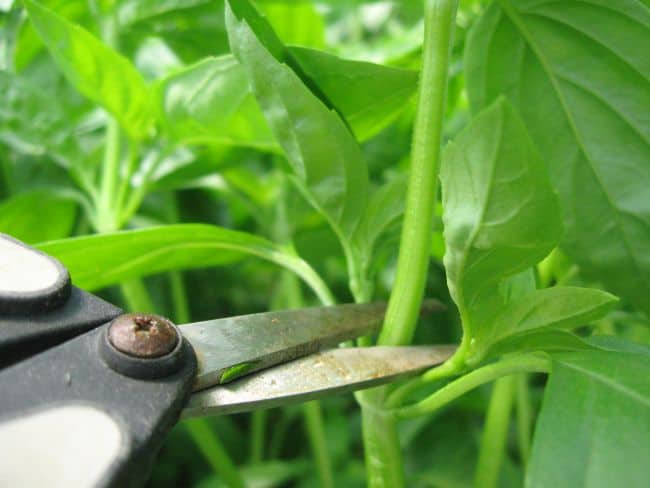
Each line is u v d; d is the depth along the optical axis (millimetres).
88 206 184
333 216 125
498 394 160
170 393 89
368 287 128
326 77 120
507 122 77
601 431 87
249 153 175
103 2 185
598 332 163
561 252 147
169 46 184
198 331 103
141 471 81
